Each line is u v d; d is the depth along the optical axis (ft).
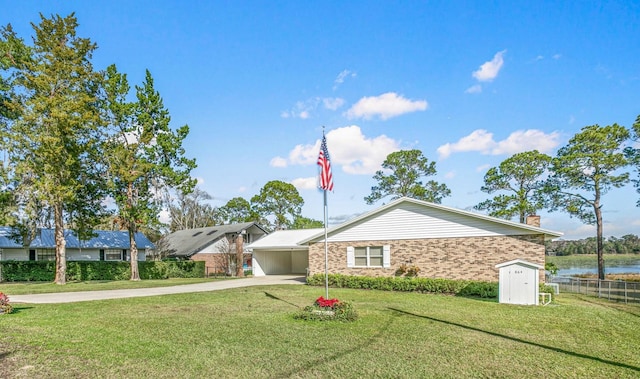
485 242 64.75
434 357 25.38
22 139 77.30
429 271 68.95
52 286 80.02
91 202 100.68
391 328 34.50
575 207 114.42
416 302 52.16
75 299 56.44
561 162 115.75
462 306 48.96
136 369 22.34
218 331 32.63
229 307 46.78
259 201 200.64
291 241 109.40
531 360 25.05
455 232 67.36
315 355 25.55
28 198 80.59
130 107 95.76
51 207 88.38
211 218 221.25
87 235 99.45
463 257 66.28
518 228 62.28
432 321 38.19
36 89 80.59
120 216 103.45
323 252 81.20
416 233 70.85
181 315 40.75
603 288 69.62
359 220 77.05
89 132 86.58
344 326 35.22
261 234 143.43
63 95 81.15
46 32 81.10
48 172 78.89
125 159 93.97
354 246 77.25
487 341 30.04
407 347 27.84
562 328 35.70
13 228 94.99
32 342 27.91
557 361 24.90
